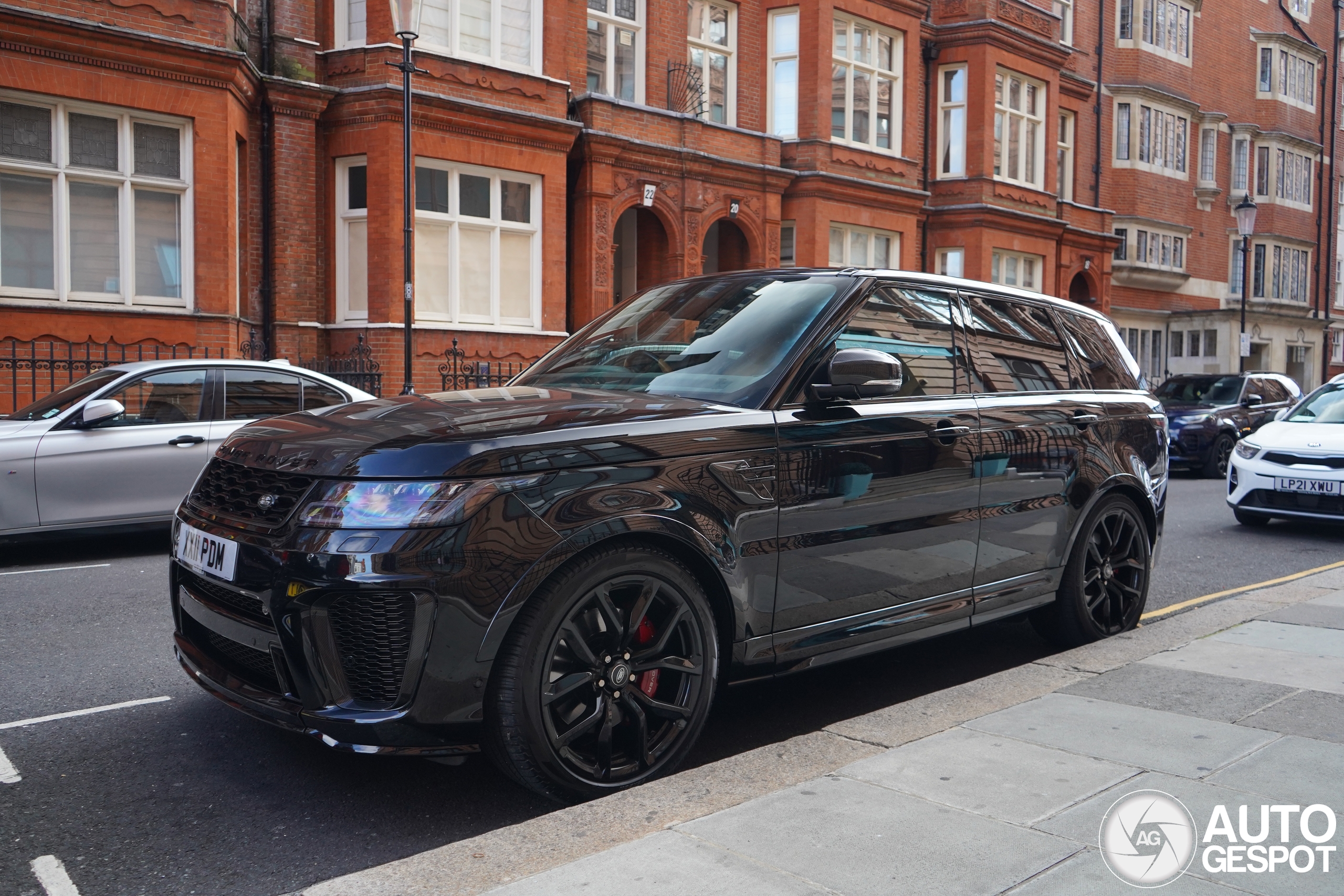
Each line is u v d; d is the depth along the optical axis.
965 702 3.81
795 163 19.16
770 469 3.46
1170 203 30.81
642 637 3.25
